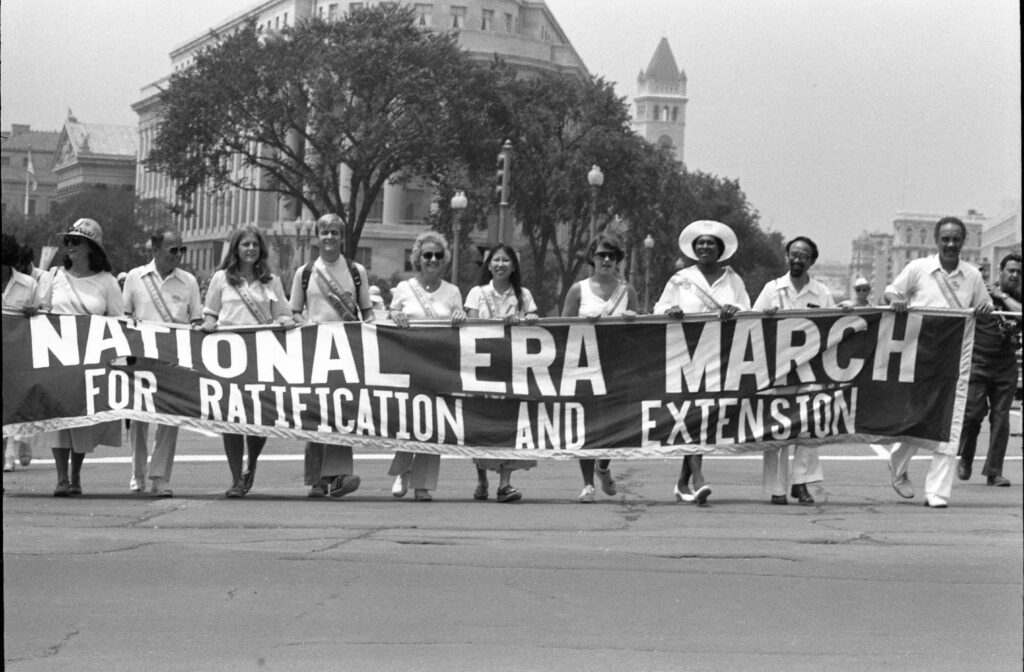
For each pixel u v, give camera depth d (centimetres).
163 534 903
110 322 1119
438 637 634
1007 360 1294
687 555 848
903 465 1152
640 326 1120
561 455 1116
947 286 1119
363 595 719
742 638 640
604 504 1105
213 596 711
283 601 702
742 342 1120
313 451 1132
